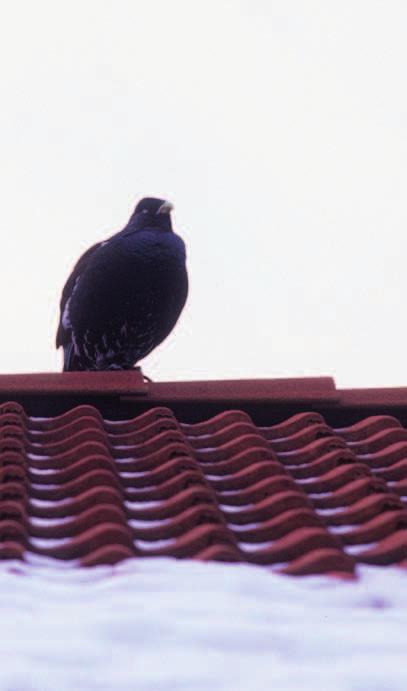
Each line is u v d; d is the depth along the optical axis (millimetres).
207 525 9078
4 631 6797
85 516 9312
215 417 13141
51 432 12438
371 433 13156
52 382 13391
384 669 6301
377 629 6980
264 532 9328
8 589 7570
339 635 6836
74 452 11445
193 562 8258
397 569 8508
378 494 10219
